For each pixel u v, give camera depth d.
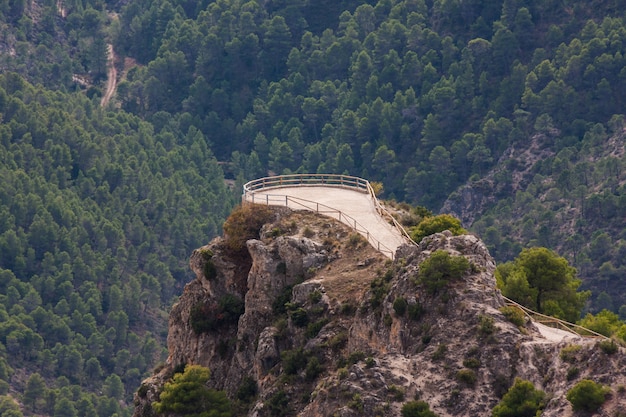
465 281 167.12
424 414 154.88
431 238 175.62
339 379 163.00
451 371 159.50
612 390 147.50
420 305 167.25
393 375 159.62
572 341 156.12
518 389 153.75
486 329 161.50
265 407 181.62
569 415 148.12
